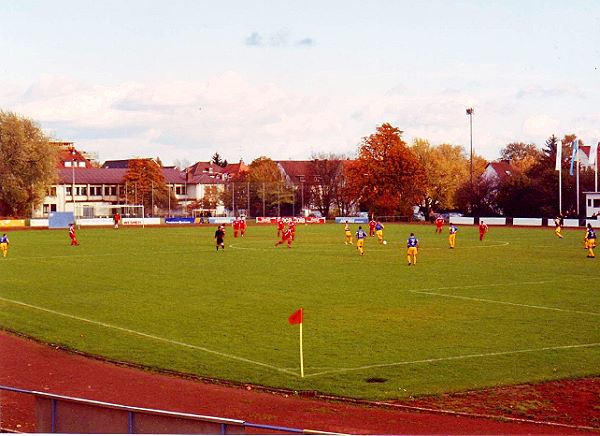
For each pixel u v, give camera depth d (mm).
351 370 26734
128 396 24266
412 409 22516
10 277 52844
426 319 35719
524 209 130125
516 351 29188
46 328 34750
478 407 22688
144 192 174750
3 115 132250
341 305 39750
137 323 35562
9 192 132250
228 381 25750
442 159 159875
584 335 31891
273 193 163250
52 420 17125
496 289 45438
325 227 125812
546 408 22578
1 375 26953
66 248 78312
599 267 57438
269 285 47562
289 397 23984
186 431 15641
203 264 60781
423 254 69375
